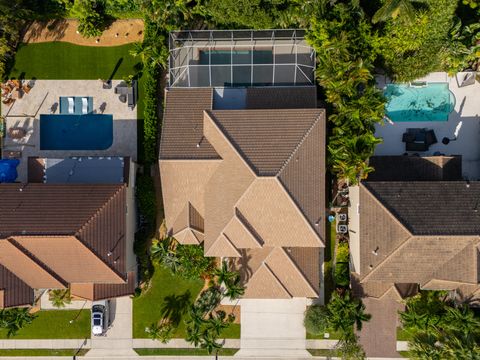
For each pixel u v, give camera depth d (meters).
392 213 28.59
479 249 28.36
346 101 29.00
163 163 30.16
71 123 34.59
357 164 28.70
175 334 34.84
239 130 29.38
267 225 29.77
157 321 34.69
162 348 34.91
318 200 29.45
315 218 29.38
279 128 29.27
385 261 28.91
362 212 29.30
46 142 34.59
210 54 32.38
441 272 29.19
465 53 31.00
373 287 32.19
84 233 28.36
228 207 29.58
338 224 33.88
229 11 29.05
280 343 34.88
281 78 32.22
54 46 34.38
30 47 34.44
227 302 34.66
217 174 30.05
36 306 34.62
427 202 28.91
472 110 34.00
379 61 32.22
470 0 31.06
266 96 31.78
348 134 29.03
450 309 29.92
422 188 29.30
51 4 32.97
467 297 30.53
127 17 33.66
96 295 31.80
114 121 34.41
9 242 28.19
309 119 29.28
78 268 29.31
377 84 33.88
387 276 29.61
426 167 31.47
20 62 34.47
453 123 34.09
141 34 34.12
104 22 33.94
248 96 31.80
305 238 29.88
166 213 31.73
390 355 34.25
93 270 29.30
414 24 29.20
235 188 29.12
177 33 32.12
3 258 29.14
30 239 28.19
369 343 34.31
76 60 34.41
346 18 28.78
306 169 29.02
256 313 34.84
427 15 29.42
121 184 29.92
